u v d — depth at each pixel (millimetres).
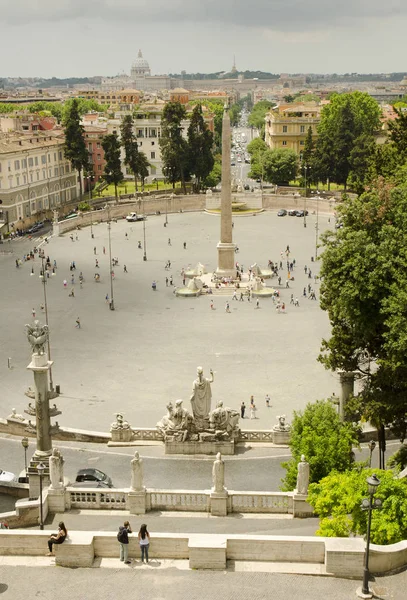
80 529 33719
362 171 162750
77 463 50562
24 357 76750
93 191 189000
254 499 35656
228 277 110188
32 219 157750
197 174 183000
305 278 111812
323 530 28578
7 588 24547
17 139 164500
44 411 43219
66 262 123812
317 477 38875
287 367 72812
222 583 24594
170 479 47438
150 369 72938
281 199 173000
